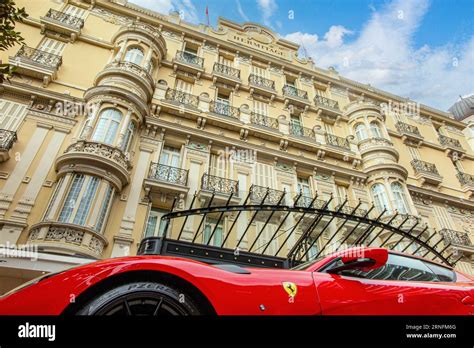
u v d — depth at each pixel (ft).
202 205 36.63
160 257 7.04
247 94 54.75
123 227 31.48
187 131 42.63
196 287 6.42
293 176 45.55
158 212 35.37
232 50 60.23
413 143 63.36
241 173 42.45
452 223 50.60
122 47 45.09
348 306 7.05
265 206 24.70
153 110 43.50
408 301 7.55
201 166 40.88
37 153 32.83
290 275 7.73
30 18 44.70
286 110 55.77
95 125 35.53
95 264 6.44
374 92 68.39
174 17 59.82
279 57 65.57
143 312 6.01
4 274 24.49
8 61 38.27
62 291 5.71
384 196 46.42
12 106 35.37
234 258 21.52
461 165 64.95
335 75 68.28
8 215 27.63
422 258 10.84
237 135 47.32
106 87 38.24
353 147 53.88
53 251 25.62
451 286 8.68
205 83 52.75
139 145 39.11
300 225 39.52
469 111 89.81
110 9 53.67
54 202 28.53
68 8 50.39
